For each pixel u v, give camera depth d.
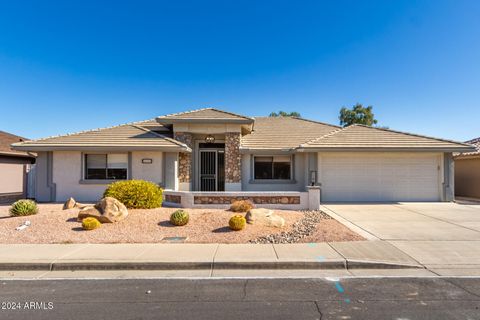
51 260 6.03
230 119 15.70
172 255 6.37
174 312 4.16
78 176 14.77
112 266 5.93
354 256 6.31
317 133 18.36
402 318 3.97
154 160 14.91
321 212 11.28
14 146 14.34
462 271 5.71
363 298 4.59
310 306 4.32
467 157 17.30
